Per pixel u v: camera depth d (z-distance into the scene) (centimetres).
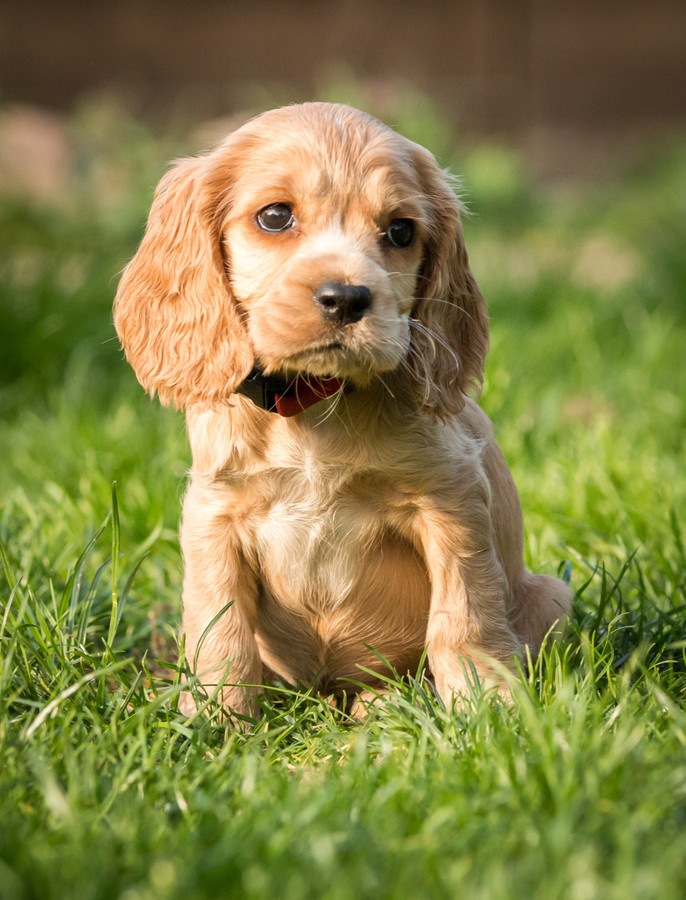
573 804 222
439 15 1705
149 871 206
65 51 1655
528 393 577
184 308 323
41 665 310
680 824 226
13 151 1361
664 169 1452
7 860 211
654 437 538
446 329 337
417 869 207
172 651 367
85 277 725
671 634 338
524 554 410
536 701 276
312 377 310
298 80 1692
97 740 269
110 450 496
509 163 1495
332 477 320
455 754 256
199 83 1675
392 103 1438
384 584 336
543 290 832
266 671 363
